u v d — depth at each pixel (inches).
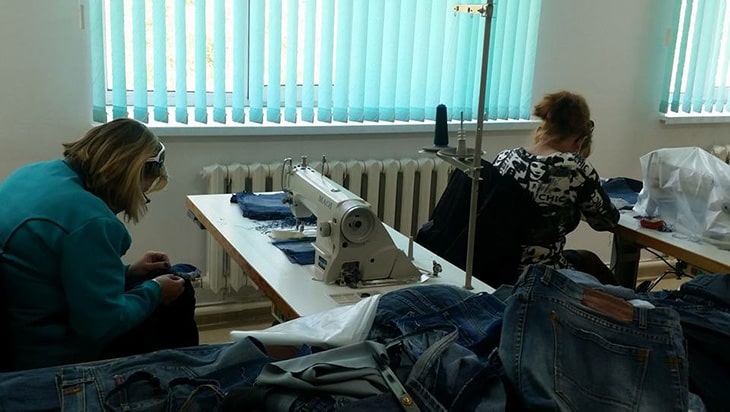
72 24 114.6
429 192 144.2
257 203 103.4
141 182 77.7
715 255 96.8
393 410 47.1
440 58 138.6
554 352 50.3
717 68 168.2
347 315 61.1
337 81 132.5
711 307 62.0
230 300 138.2
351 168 136.1
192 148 127.7
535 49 148.2
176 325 82.7
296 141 134.5
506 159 103.7
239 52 124.3
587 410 47.8
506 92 146.6
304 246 89.0
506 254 98.9
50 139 117.6
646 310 53.0
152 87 123.6
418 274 81.7
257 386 48.9
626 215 113.9
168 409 48.4
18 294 69.9
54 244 68.7
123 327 71.2
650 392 49.0
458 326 58.3
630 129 166.6
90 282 68.6
